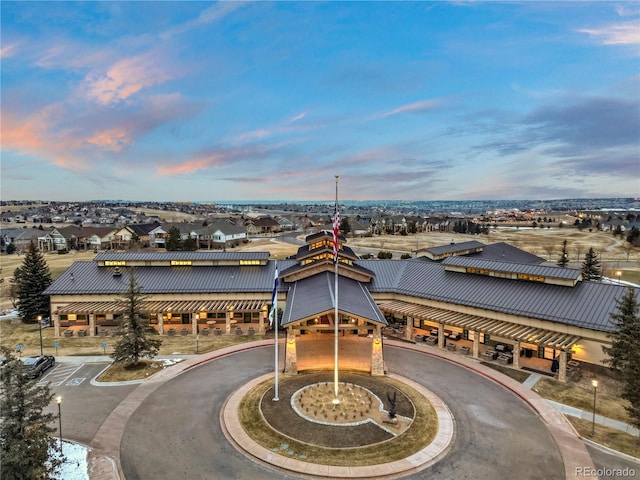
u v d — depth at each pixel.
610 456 24.36
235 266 57.28
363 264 58.75
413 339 46.25
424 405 30.28
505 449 25.03
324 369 37.16
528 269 46.31
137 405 30.28
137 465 23.22
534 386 33.94
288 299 45.50
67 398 31.45
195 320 47.97
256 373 36.44
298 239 156.12
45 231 137.38
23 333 49.56
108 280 53.72
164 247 134.88
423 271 54.72
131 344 37.38
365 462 23.55
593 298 40.00
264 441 25.45
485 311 43.41
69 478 21.92
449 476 22.53
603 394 32.59
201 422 27.95
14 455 19.39
